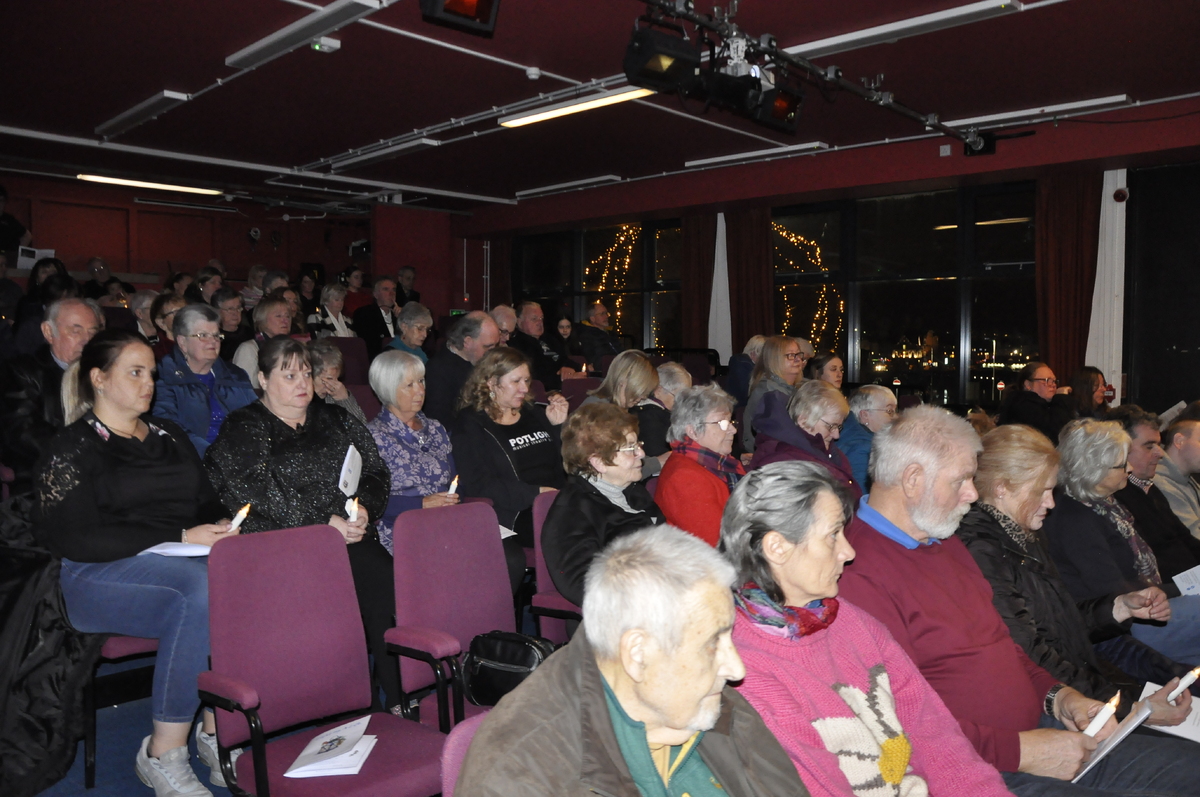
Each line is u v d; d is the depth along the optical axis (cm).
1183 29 495
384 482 304
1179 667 243
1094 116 668
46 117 705
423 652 214
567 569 254
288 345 279
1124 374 727
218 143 785
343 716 232
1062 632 231
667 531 123
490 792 106
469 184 962
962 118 684
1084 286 728
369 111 681
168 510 252
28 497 250
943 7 468
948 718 173
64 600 242
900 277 846
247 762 188
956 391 823
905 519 196
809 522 155
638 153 814
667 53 464
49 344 315
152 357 248
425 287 1091
